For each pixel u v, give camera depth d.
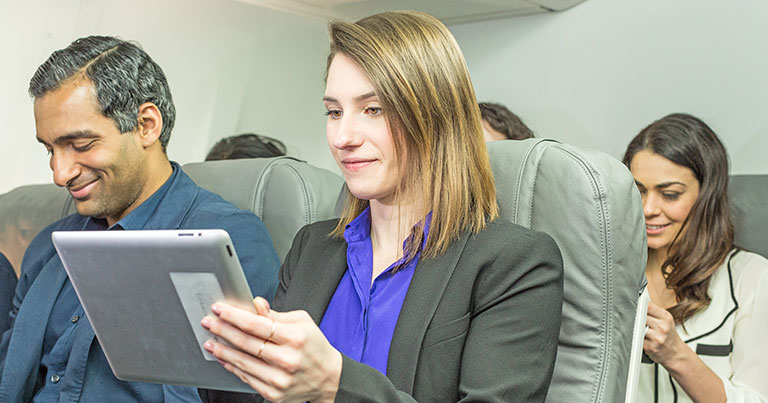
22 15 1.92
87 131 1.33
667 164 1.77
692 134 1.76
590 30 2.10
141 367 0.86
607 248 1.06
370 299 1.00
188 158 2.26
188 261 0.72
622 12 2.03
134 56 1.40
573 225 1.08
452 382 0.91
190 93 2.21
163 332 0.80
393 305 0.98
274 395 0.75
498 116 2.11
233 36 2.23
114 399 1.27
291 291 1.10
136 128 1.39
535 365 0.91
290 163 1.56
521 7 2.15
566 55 2.15
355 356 0.97
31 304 1.43
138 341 0.83
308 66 2.40
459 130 0.99
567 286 1.08
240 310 0.72
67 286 1.43
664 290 1.86
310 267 1.11
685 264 1.78
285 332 0.72
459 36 2.40
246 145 2.28
